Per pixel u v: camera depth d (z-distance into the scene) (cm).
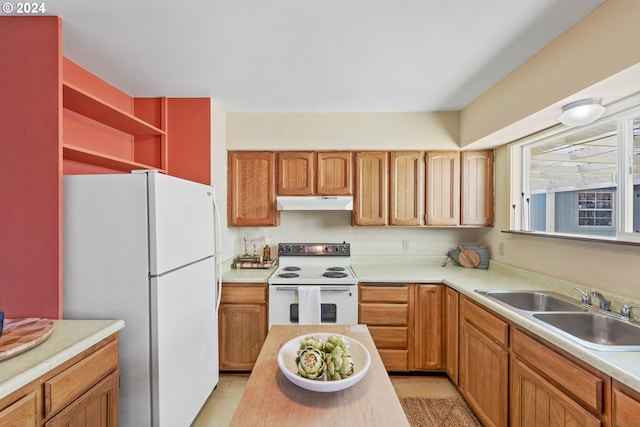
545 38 157
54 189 144
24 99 143
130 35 156
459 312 219
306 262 297
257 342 248
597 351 112
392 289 245
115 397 140
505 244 260
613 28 124
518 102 190
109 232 150
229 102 253
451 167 276
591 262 174
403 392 226
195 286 189
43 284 144
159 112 241
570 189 202
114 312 150
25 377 96
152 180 151
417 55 177
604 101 153
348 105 259
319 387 91
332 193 277
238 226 284
